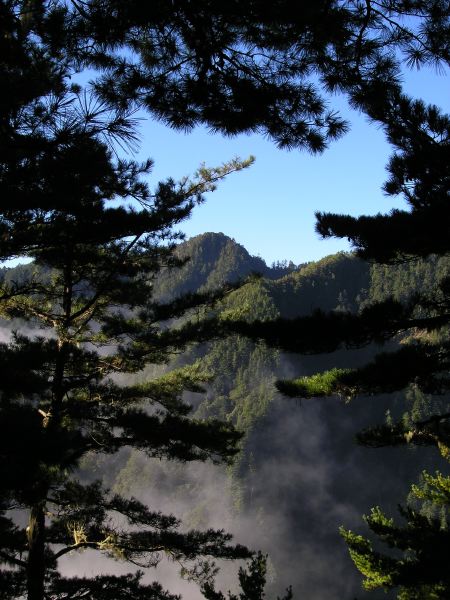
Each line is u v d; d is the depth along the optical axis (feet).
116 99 15.74
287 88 15.88
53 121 11.69
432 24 14.40
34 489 12.25
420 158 14.67
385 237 15.35
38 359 17.46
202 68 16.12
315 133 16.70
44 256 27.53
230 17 14.56
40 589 28.04
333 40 14.80
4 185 12.48
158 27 15.06
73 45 14.44
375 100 14.98
